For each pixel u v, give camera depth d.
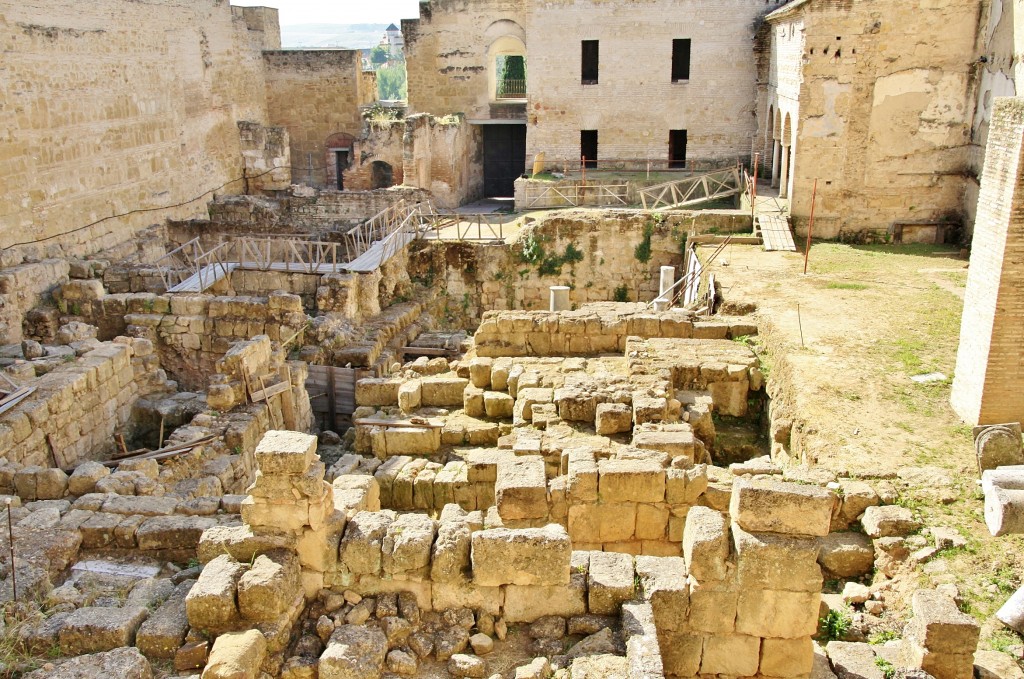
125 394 15.34
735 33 33.06
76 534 9.16
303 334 18.56
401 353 20.70
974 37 23.89
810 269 21.81
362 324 21.22
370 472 12.33
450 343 21.34
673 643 7.33
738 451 14.14
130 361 15.67
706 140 34.34
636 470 9.59
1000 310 11.95
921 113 24.69
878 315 17.66
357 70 38.81
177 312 18.55
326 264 22.83
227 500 10.05
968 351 12.76
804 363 14.90
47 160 21.77
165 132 27.88
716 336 16.94
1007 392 12.22
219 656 6.48
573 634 7.12
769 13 31.84
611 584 7.20
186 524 9.28
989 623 8.57
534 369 14.61
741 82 33.53
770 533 7.14
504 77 46.97
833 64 24.56
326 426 17.83
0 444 11.85
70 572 8.80
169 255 24.39
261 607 6.89
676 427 11.74
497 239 26.84
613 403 12.48
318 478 7.23
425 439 13.27
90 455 14.07
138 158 26.17
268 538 7.33
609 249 26.50
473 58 36.75
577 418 12.73
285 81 38.78
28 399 12.94
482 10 35.97
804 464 12.13
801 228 26.05
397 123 34.84
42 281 20.22
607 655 6.66
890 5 23.91
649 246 26.42
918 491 10.78
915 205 25.42
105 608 7.30
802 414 13.04
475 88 37.22
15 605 7.62
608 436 12.14
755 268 21.97
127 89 25.45
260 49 37.69
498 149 39.59
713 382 14.84
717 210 27.53
